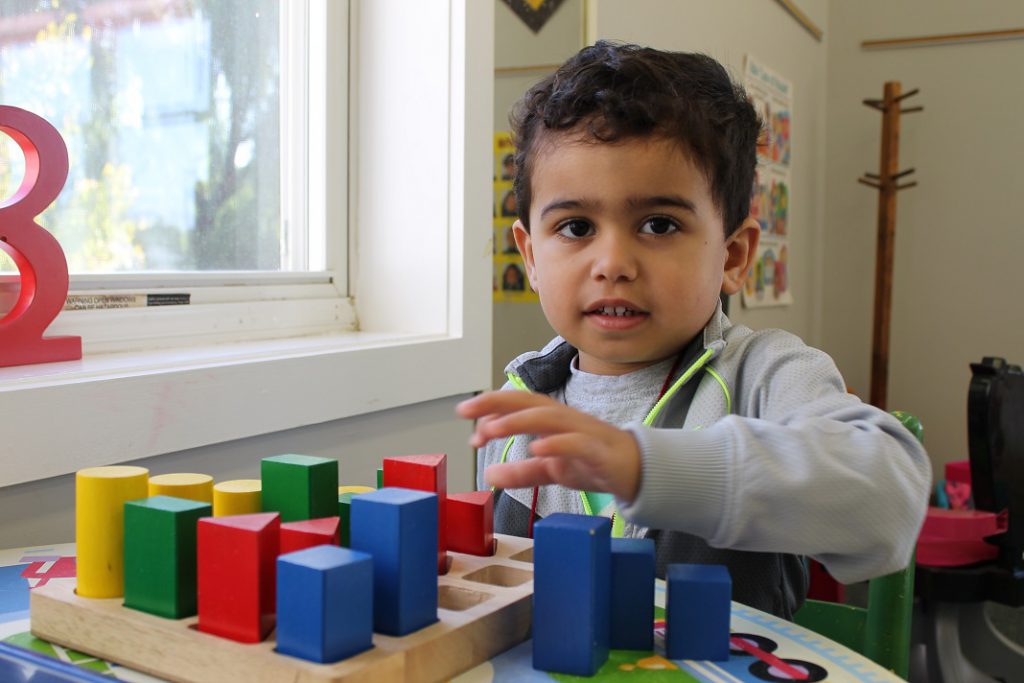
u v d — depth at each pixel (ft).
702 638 1.74
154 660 1.64
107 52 3.70
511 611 1.79
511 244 5.63
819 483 1.82
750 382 2.54
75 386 2.76
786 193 10.20
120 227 3.78
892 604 2.52
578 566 1.65
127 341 3.61
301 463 1.90
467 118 4.46
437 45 4.49
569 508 2.76
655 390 2.73
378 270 4.72
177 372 3.09
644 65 2.57
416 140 4.57
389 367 4.06
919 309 11.28
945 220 11.13
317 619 1.48
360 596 1.52
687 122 2.47
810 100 11.07
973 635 4.98
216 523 1.61
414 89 4.56
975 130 10.94
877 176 10.77
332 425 3.86
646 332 2.51
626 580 1.77
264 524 1.61
